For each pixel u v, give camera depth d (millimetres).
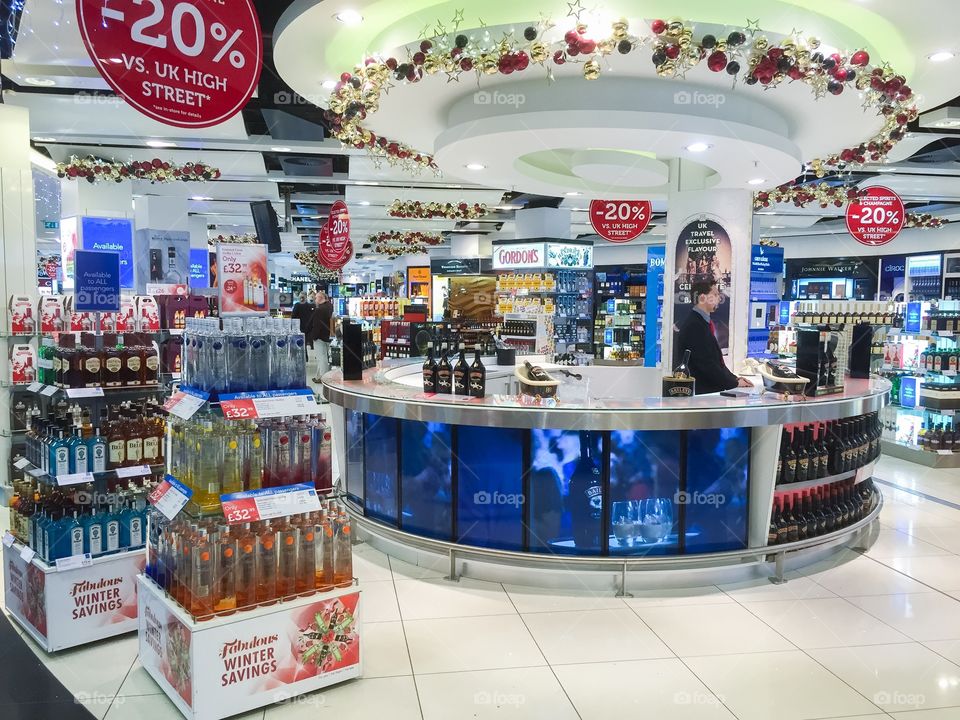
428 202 13180
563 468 4270
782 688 3080
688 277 6879
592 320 12844
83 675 3178
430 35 4176
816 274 18078
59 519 3414
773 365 4801
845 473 4820
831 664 3299
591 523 4273
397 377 6371
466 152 5246
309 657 3016
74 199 10547
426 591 4219
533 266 12164
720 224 6754
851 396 4637
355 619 3148
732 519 4391
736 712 2887
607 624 3750
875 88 4039
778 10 4043
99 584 3477
